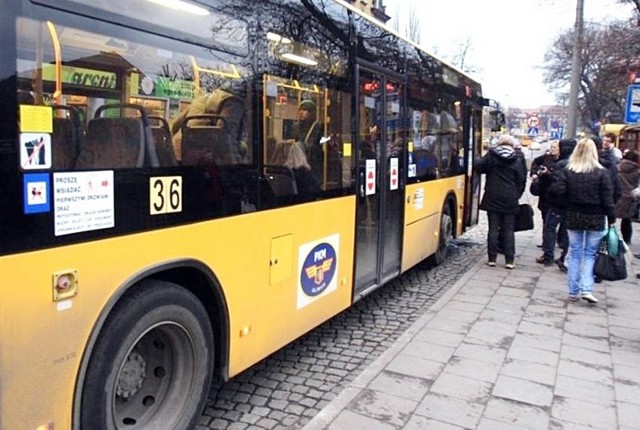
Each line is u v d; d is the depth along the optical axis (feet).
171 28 10.27
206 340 11.35
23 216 7.70
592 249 22.00
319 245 15.61
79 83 8.58
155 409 10.82
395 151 21.26
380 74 19.52
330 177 16.15
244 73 12.19
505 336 18.16
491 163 28.09
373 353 17.03
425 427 12.12
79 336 8.57
